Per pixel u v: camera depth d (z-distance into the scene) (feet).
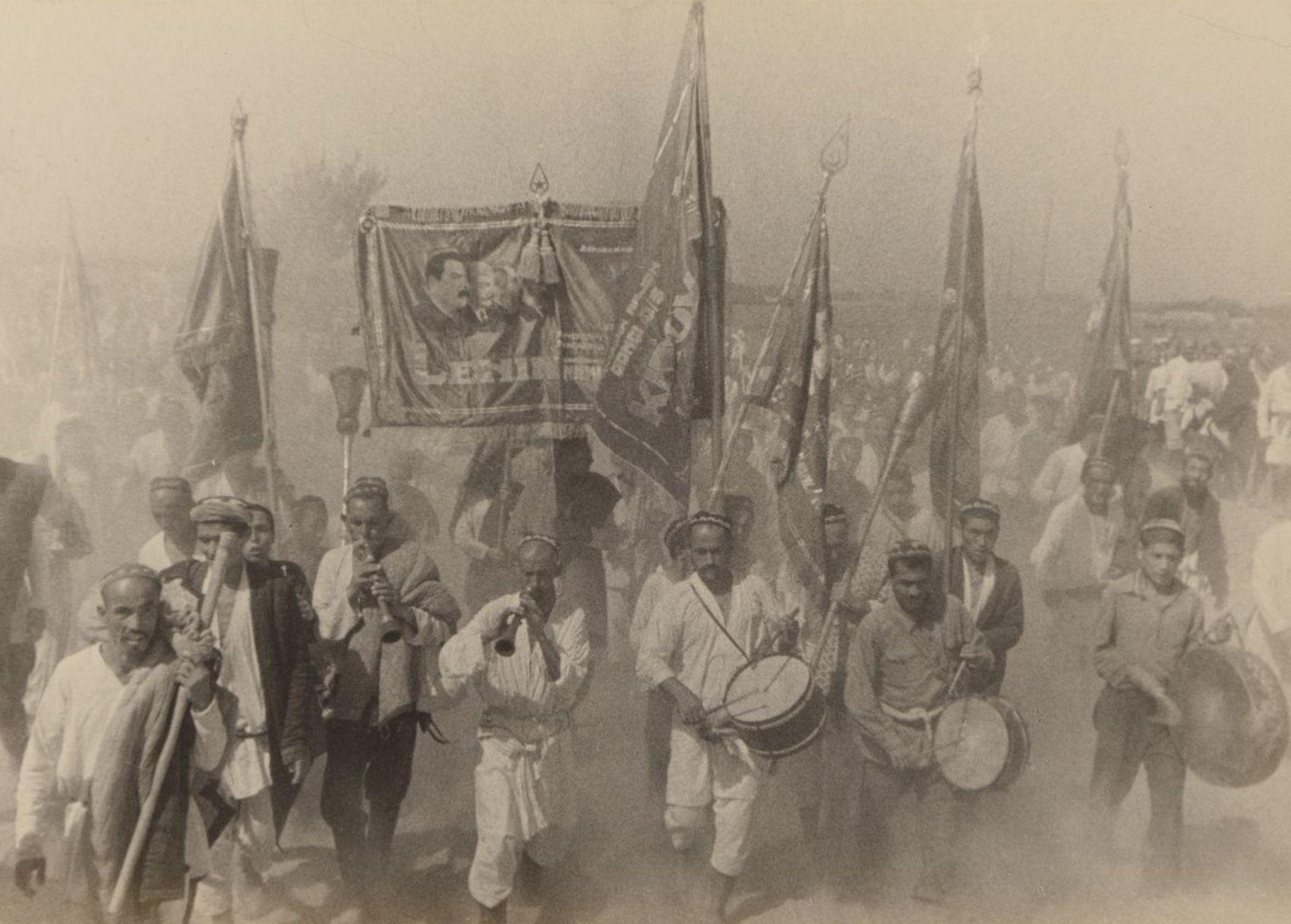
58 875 15.42
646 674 16.35
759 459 17.01
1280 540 18.17
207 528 15.60
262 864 15.76
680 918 16.53
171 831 15.07
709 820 16.44
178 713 15.08
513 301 16.40
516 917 16.37
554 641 16.14
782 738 16.26
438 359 16.37
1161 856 17.58
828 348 17.10
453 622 16.19
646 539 16.75
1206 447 18.10
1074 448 17.76
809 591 17.06
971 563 17.48
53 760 15.10
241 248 16.05
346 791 15.81
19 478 15.92
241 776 15.38
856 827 17.08
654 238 16.62
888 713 17.04
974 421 17.52
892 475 17.33
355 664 15.79
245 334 16.07
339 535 16.19
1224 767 17.71
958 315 17.34
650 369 16.71
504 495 16.47
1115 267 17.74
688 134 16.60
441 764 16.28
